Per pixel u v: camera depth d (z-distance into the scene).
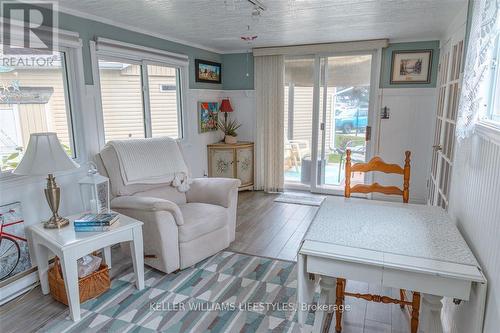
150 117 3.87
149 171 3.05
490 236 1.31
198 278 2.66
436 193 3.41
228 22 3.29
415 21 3.28
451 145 2.68
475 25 1.63
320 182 5.12
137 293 2.45
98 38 3.05
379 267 1.39
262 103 5.03
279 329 2.07
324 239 1.62
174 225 2.65
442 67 3.80
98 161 2.94
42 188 2.66
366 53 4.54
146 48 3.63
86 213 2.61
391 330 2.09
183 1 2.57
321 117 4.93
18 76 2.55
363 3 2.68
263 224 3.84
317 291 2.42
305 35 4.00
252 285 2.56
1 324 2.13
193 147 4.68
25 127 2.63
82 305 2.31
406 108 4.43
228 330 2.06
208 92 4.96
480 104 1.60
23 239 2.51
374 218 1.91
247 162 5.17
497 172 1.28
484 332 1.28
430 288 1.35
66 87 2.92
